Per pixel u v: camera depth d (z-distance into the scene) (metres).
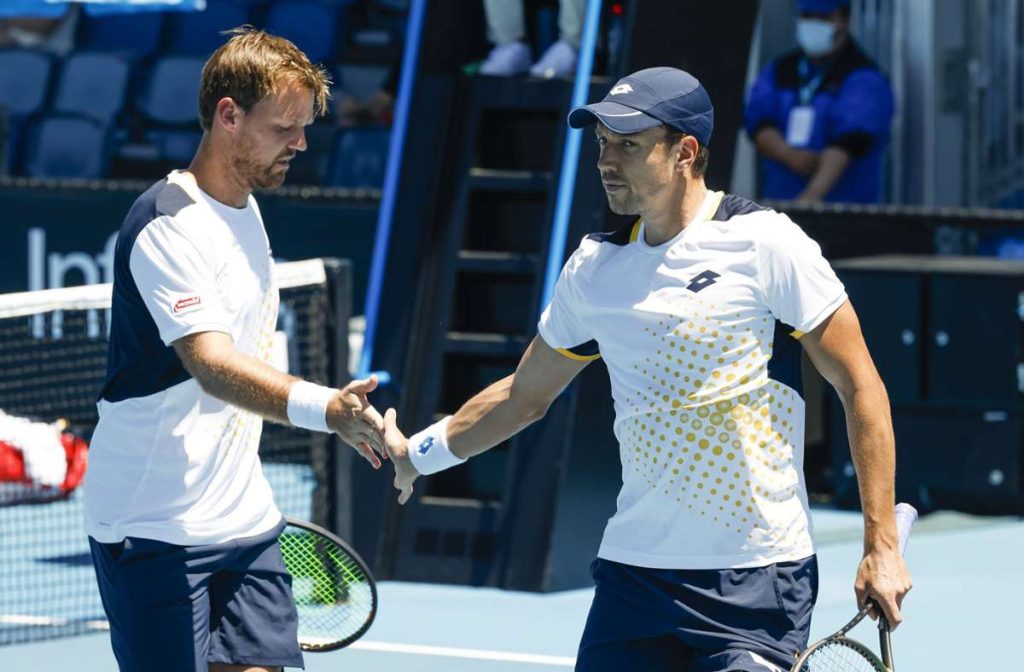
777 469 13.06
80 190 37.53
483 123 28.41
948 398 34.41
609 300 13.28
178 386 13.53
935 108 44.69
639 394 13.23
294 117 13.62
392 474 27.77
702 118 13.10
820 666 13.10
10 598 26.89
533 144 28.38
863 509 13.01
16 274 38.03
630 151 12.97
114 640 14.09
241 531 13.94
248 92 13.48
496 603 26.12
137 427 13.64
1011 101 46.53
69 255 37.72
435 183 28.11
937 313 34.41
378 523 27.66
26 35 51.31
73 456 33.41
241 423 13.95
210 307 13.37
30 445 32.84
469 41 29.11
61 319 36.09
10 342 36.06
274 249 36.69
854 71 38.25
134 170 47.62
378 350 28.00
